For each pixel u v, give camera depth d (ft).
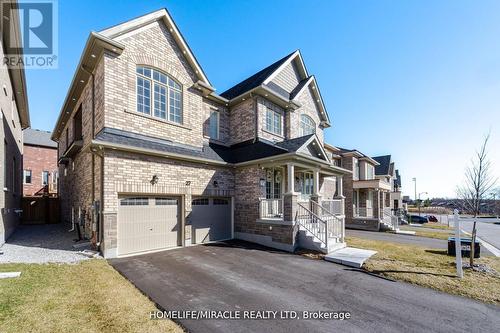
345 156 74.79
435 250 35.14
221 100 44.57
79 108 42.04
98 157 29.12
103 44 28.27
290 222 32.37
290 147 37.01
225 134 46.37
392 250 34.30
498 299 17.16
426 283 20.26
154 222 30.60
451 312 15.10
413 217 100.42
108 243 25.82
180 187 33.22
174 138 35.01
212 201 37.86
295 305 15.62
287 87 52.60
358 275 22.53
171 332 11.75
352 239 45.27
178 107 36.86
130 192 28.07
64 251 27.40
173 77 35.99
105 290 16.66
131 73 31.09
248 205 38.52
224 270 22.72
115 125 28.71
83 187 37.58
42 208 59.57
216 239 37.73
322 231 34.30
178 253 28.96
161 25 35.35
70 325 11.98
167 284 18.57
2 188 30.89
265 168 39.52
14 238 35.88
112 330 11.69
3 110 33.35
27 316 12.66
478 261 28.68
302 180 50.29
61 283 17.60
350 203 71.51
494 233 66.28
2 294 15.26
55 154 86.28
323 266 25.39
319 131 61.00
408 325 13.38
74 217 45.03
